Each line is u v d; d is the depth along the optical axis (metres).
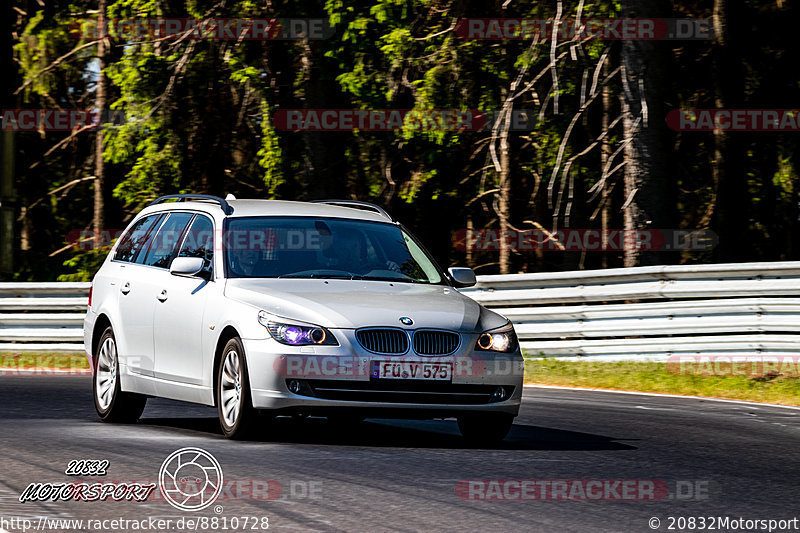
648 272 55.12
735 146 79.81
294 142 90.94
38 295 67.50
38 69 99.62
